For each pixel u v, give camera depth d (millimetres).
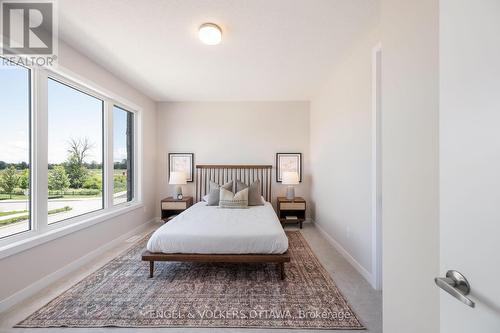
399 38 897
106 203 2977
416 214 793
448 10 552
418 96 786
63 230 2164
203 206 3580
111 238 2953
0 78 1766
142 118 3820
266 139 4348
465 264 502
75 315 1618
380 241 1970
